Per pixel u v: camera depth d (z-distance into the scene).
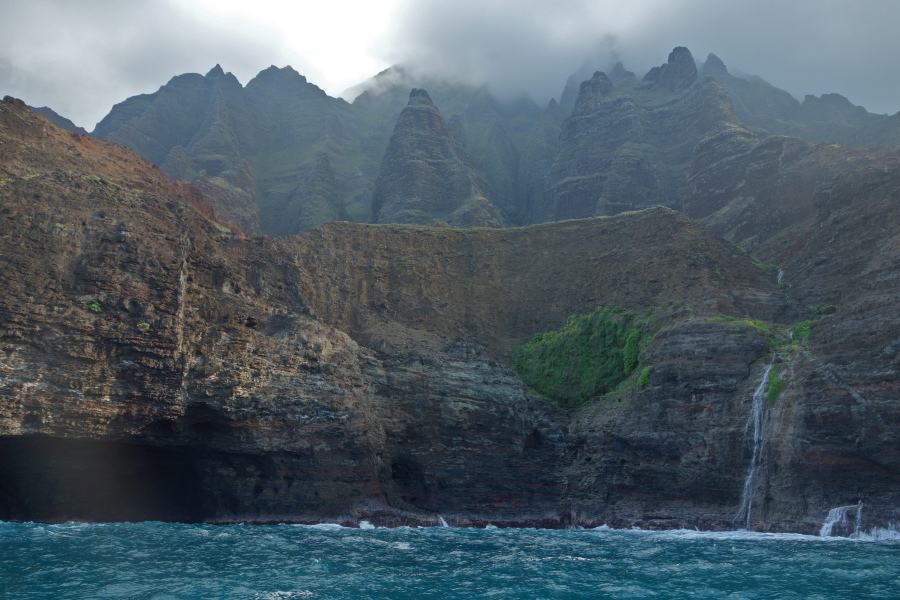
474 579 34.31
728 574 35.94
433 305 95.25
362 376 69.31
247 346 59.56
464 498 67.06
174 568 34.56
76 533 44.78
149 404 52.16
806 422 56.38
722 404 63.53
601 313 86.88
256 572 34.31
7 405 46.38
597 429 71.25
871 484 52.47
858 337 56.78
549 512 68.19
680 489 63.16
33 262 51.41
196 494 56.94
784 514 55.91
